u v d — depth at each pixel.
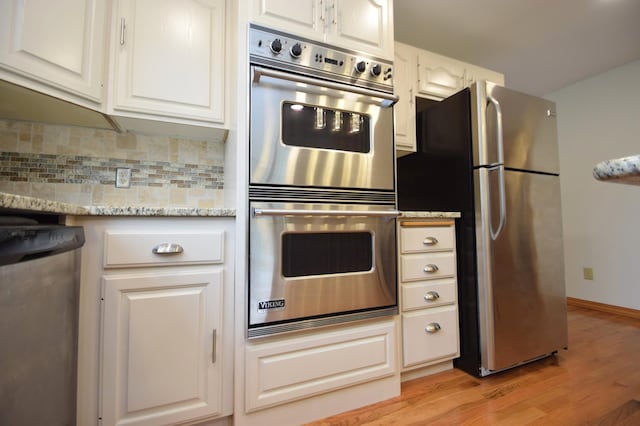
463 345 1.65
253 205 1.13
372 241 1.35
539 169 1.74
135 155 1.51
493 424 1.19
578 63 2.59
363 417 1.25
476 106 1.62
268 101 1.17
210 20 1.41
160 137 1.56
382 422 1.21
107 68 1.23
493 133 1.61
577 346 1.95
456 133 1.73
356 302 1.29
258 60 1.17
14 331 0.56
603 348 1.92
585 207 2.87
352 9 1.38
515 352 1.60
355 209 1.31
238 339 1.10
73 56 1.10
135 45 1.28
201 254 1.09
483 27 2.10
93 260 0.96
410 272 1.52
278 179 1.17
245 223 1.12
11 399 0.55
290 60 1.22
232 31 1.41
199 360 1.07
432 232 1.60
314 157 1.24
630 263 2.57
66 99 1.09
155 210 1.02
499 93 1.64
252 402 1.10
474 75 2.25
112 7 1.25
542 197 1.74
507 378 1.56
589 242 2.83
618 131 2.65
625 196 2.61
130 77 1.26
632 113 2.57
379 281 1.35
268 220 1.15
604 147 2.74
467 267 1.64
